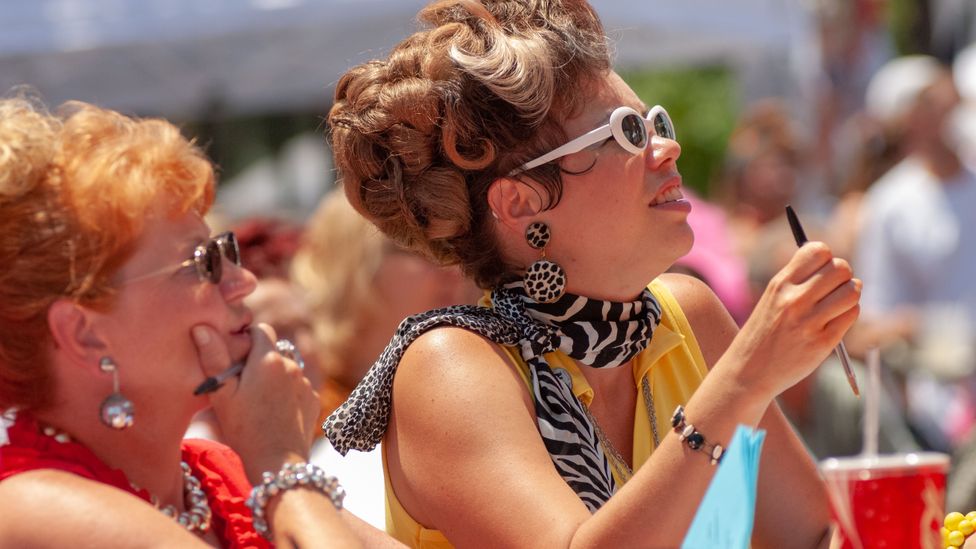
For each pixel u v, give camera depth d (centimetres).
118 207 451
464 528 525
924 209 1622
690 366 593
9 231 445
